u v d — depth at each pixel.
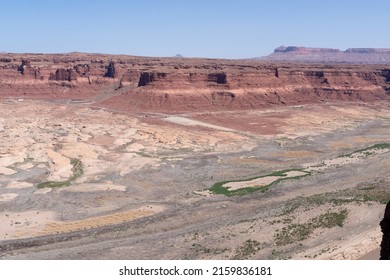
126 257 57.44
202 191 95.50
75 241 68.50
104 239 68.81
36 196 92.62
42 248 65.94
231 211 80.25
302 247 52.91
